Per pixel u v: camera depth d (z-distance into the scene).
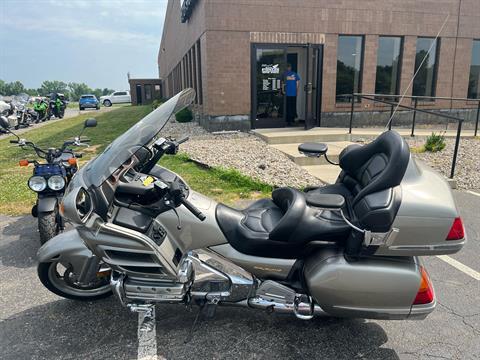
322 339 2.86
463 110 12.60
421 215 2.37
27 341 2.87
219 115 10.75
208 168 7.50
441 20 11.79
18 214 5.52
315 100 11.41
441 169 7.43
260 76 10.88
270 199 3.21
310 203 2.29
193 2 12.09
